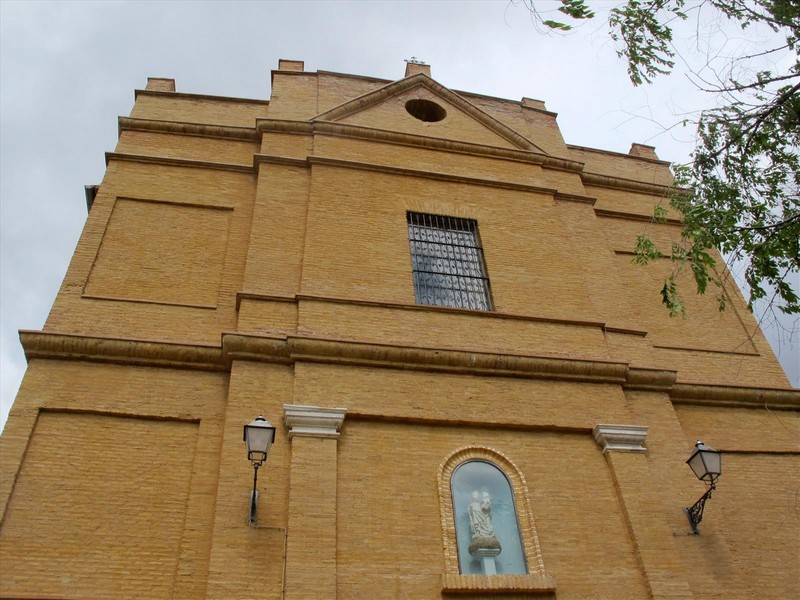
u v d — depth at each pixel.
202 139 13.80
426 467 9.02
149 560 7.91
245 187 12.88
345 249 11.55
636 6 8.16
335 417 9.03
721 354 12.79
